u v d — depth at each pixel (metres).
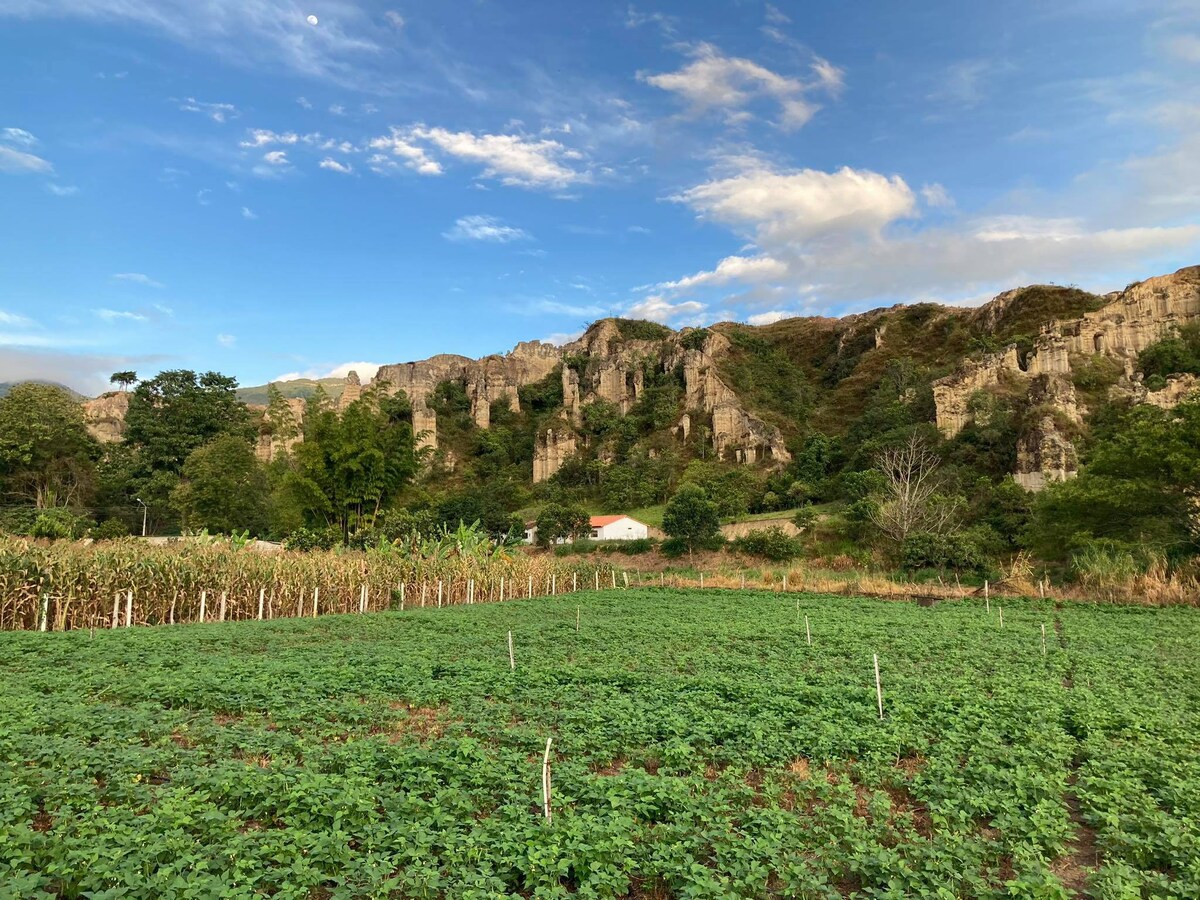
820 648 21.52
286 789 8.84
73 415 82.50
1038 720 12.71
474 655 19.56
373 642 22.28
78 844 7.06
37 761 9.56
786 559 65.81
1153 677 16.81
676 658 19.50
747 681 16.11
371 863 6.93
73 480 82.06
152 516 84.62
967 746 11.37
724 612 32.81
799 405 136.88
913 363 130.38
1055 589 39.56
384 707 13.51
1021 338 108.56
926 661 19.41
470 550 44.03
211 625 26.23
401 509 58.47
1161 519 40.81
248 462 74.19
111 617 26.80
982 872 7.67
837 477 97.62
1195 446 38.69
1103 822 8.84
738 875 7.07
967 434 89.12
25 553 25.77
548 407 158.75
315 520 56.88
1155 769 10.29
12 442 74.25
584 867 7.20
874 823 8.40
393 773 9.60
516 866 7.23
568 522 84.94
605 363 157.12
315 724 12.34
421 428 139.88
